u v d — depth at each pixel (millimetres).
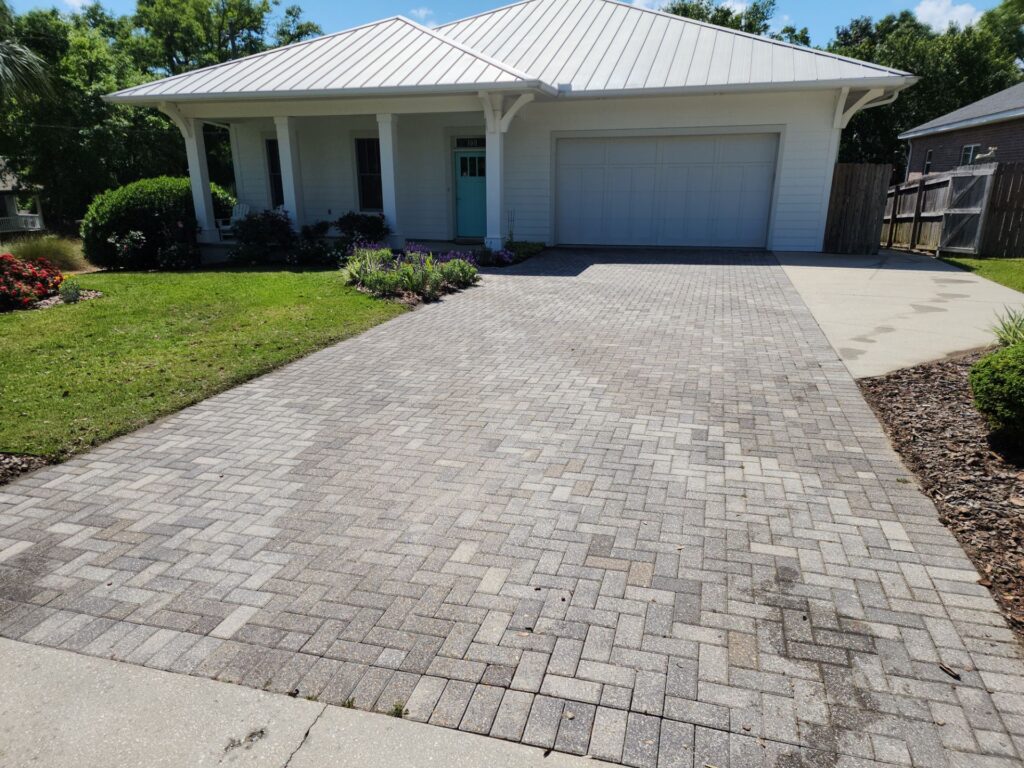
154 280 11570
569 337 7641
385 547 3436
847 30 39438
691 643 2723
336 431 5000
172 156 30812
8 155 27156
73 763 2186
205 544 3482
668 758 2195
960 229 14375
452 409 5422
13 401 5547
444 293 10250
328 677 2559
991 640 2723
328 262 13633
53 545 3486
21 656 2680
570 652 2680
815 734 2283
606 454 4535
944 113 32219
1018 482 3953
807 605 2949
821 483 4086
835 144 14336
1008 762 2166
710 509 3785
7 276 9609
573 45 16547
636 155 15578
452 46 14250
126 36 35938
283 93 13055
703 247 15789
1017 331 6262
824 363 6539
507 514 3752
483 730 2314
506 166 16203
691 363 6602
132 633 2812
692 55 15391
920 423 4941
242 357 6766
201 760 2191
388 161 13828
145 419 5199
